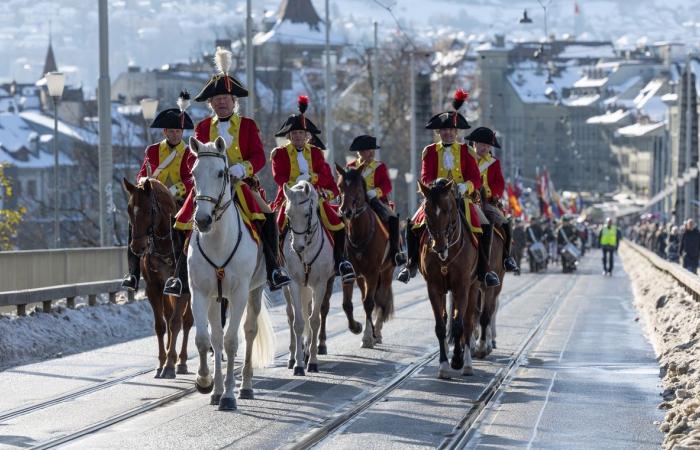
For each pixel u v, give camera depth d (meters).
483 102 142.62
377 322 21.09
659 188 128.00
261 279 14.98
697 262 43.38
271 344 15.22
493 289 19.09
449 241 16.34
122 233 62.03
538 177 97.31
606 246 51.59
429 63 97.88
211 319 14.43
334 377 16.80
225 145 13.62
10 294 20.92
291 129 17.81
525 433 12.84
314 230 16.95
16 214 38.12
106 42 29.03
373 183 20.86
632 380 16.80
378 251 20.00
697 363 16.59
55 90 33.69
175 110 16.83
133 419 13.46
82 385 15.96
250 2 39.31
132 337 22.70
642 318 27.44
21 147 116.75
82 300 26.77
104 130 29.08
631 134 148.88
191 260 14.03
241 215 14.38
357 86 99.50
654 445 12.23
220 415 13.65
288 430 12.80
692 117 70.81
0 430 12.83
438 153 17.44
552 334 23.44
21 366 18.02
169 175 16.80
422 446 12.11
